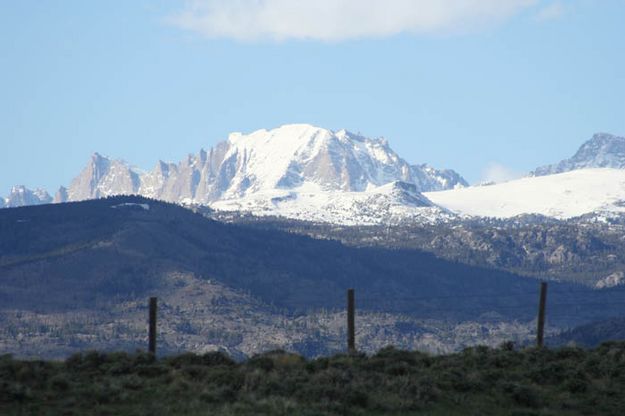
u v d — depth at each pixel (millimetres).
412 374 138500
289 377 130375
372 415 120688
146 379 129875
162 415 113875
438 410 125625
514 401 133625
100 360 138000
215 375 128875
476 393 134875
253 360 139500
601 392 139875
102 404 118875
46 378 127562
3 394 118312
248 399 120312
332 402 121062
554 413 129625
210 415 113375
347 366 139125
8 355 137625
